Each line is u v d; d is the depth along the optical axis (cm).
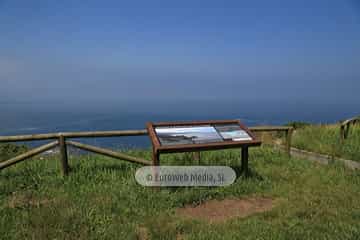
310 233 296
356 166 573
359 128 917
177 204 394
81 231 292
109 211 349
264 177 509
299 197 409
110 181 461
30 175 481
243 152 518
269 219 345
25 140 452
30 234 286
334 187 452
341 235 288
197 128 488
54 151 606
